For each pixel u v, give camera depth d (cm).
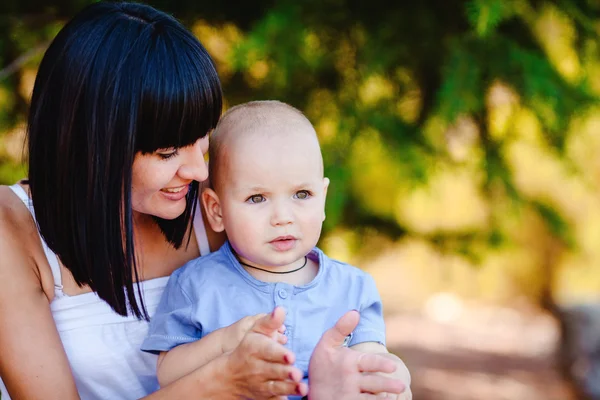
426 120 321
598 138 402
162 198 181
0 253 185
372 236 359
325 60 316
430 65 315
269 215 185
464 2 299
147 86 167
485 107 320
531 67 301
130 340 202
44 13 316
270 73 301
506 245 357
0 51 312
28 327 185
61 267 195
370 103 324
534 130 332
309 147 189
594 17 317
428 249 366
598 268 806
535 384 710
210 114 174
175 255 209
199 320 185
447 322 880
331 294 194
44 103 176
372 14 314
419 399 675
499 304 909
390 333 854
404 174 313
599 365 657
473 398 677
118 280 182
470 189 385
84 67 170
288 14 291
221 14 321
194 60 172
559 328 695
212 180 195
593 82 331
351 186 333
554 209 362
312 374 171
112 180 172
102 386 202
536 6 312
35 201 183
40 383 183
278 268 194
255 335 153
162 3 311
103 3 179
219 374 159
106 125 169
